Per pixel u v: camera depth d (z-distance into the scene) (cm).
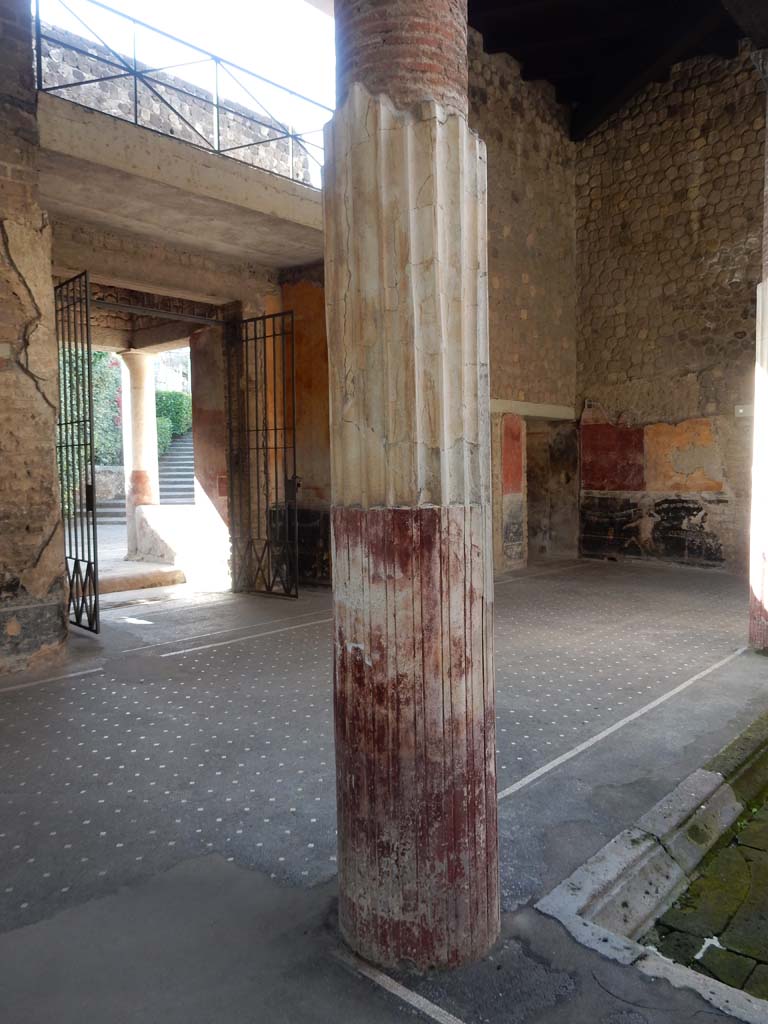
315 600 727
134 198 568
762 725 372
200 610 686
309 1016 176
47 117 478
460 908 191
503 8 804
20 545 476
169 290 714
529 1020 175
